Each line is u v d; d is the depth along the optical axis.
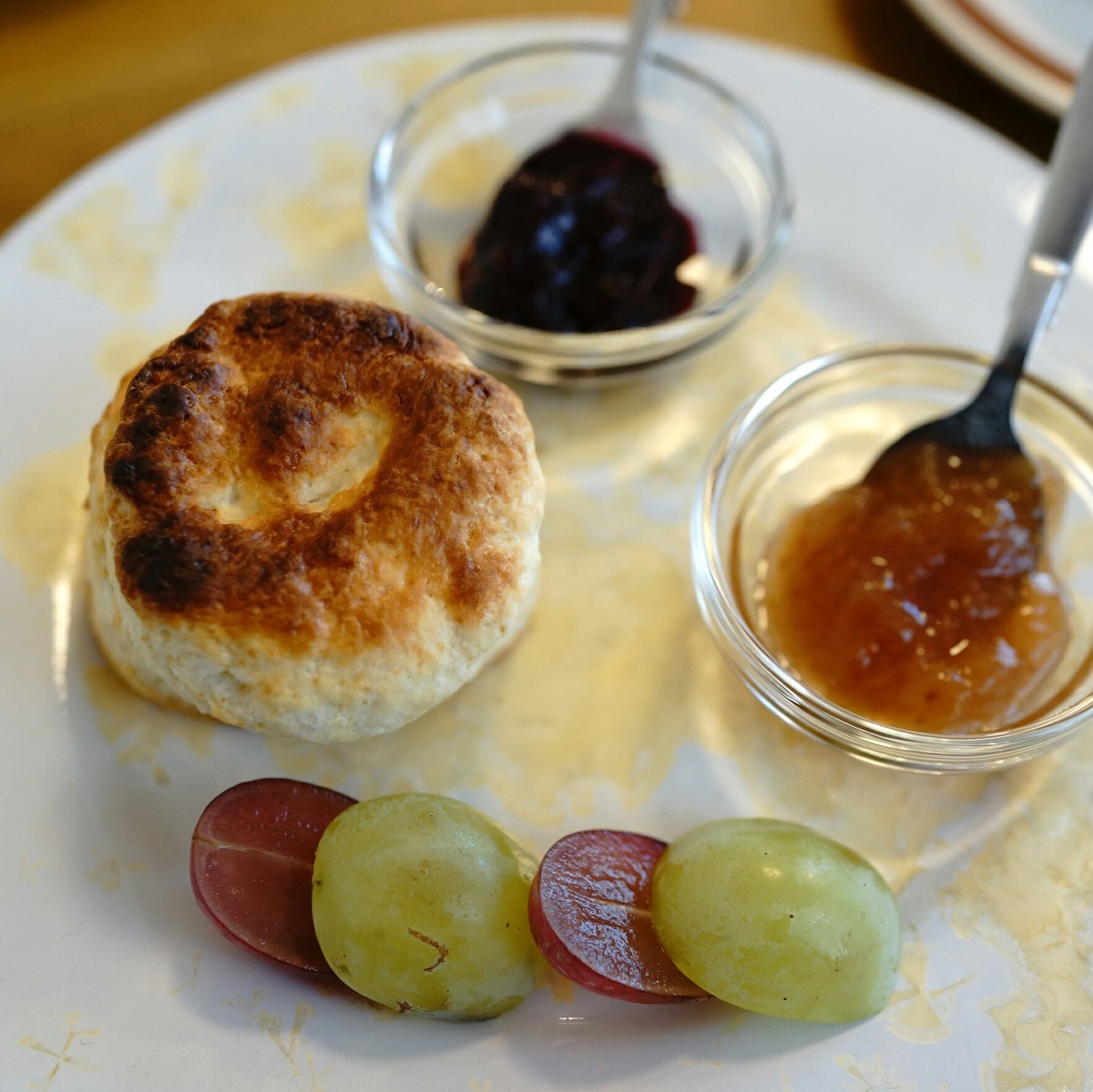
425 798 0.18
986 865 0.19
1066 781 0.20
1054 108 0.27
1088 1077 0.18
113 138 0.27
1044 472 0.22
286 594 0.17
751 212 0.26
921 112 0.27
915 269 0.25
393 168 0.25
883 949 0.17
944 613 0.20
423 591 0.18
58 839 0.19
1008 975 0.19
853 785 0.20
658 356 0.23
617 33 0.28
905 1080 0.18
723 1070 0.18
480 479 0.18
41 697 0.20
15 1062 0.17
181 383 0.19
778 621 0.21
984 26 0.28
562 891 0.18
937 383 0.23
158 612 0.17
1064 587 0.21
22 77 0.28
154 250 0.24
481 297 0.23
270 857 0.18
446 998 0.17
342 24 0.29
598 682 0.21
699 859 0.18
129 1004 0.18
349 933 0.17
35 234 0.24
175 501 0.18
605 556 0.22
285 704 0.18
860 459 0.23
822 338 0.25
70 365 0.23
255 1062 0.17
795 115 0.27
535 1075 0.18
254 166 0.25
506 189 0.24
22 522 0.21
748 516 0.22
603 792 0.20
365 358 0.19
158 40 0.28
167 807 0.19
